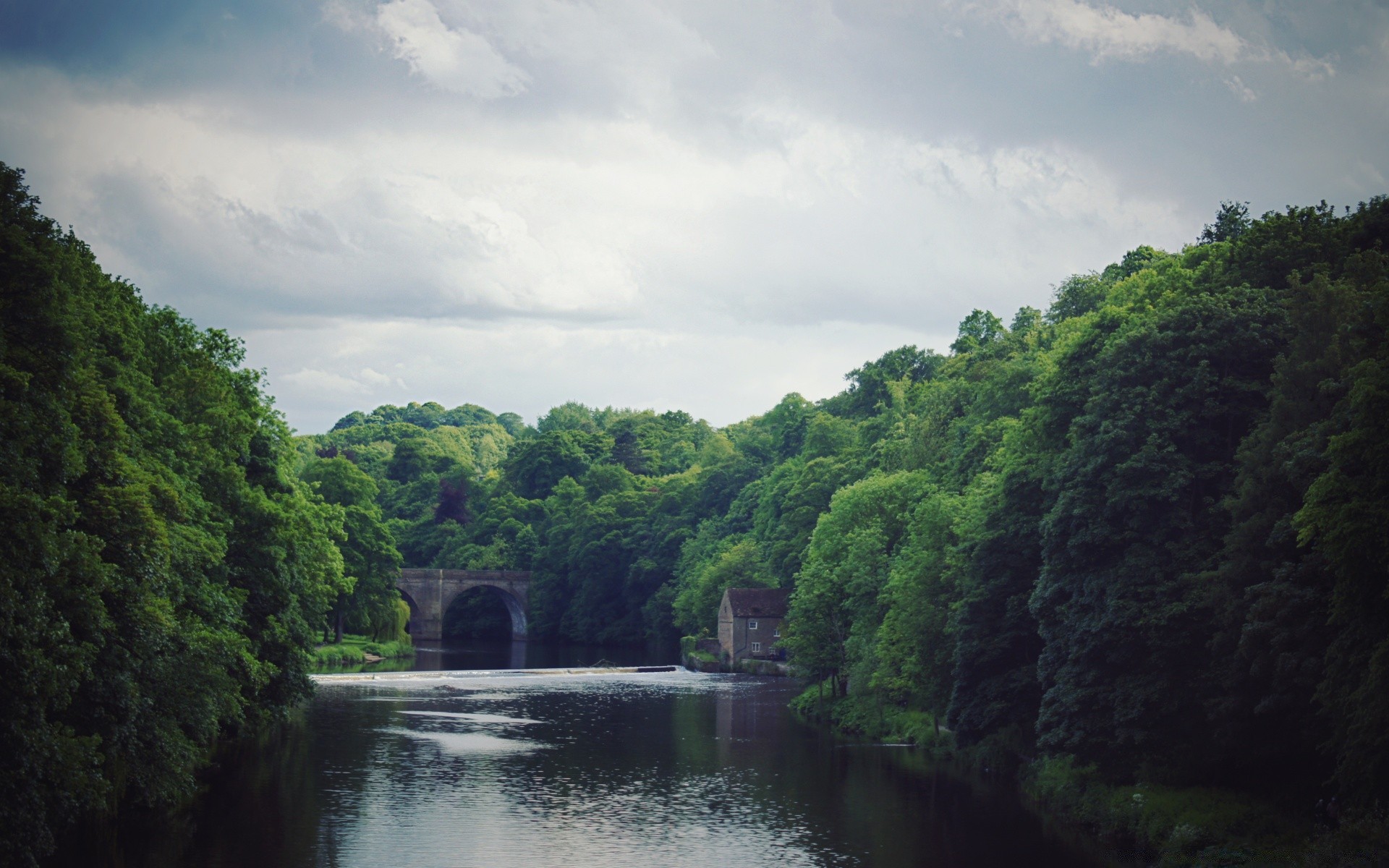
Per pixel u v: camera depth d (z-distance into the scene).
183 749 49.75
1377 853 36.97
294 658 69.19
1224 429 53.56
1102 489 53.41
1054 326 118.38
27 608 35.66
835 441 156.62
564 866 46.62
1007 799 59.34
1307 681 42.00
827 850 49.16
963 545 67.88
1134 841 48.88
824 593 92.44
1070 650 53.50
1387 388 37.75
